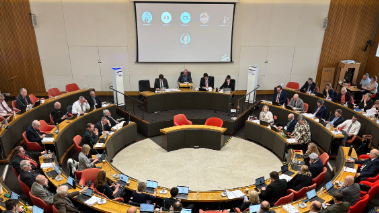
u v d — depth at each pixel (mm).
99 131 7340
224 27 10734
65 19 10125
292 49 11336
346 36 11297
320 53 11492
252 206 4078
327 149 7062
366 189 4797
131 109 9742
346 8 10852
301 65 11633
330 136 6891
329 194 4625
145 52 10836
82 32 10367
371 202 5223
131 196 5188
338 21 11031
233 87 10367
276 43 11188
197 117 9148
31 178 4816
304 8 10734
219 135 7539
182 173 6570
